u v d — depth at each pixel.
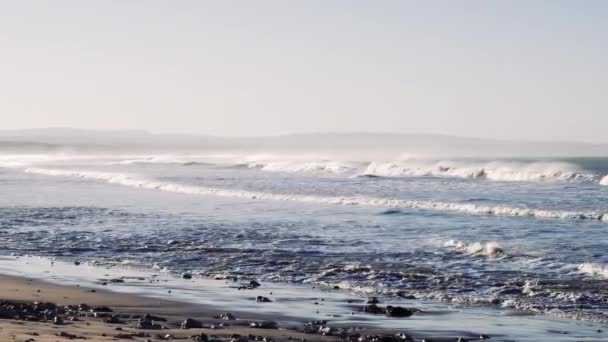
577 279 18.23
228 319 14.18
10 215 34.50
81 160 121.25
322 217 32.69
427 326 13.80
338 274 19.36
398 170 73.12
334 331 13.03
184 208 37.59
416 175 69.19
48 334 11.30
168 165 99.38
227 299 16.27
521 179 60.59
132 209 37.25
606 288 17.17
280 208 37.34
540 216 32.81
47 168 89.38
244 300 16.17
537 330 13.53
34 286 17.58
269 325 13.54
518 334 13.22
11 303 14.95
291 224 30.00
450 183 56.41
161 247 24.27
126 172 78.88
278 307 15.44
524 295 16.67
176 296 16.52
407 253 22.33
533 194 44.31
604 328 13.71
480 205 36.72
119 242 25.47
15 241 25.97
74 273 19.69
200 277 19.19
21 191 51.12
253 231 27.78
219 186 53.78
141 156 139.12
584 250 22.47
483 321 14.26
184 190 51.59
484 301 16.17
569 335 13.16
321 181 60.09
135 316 14.16
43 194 48.16
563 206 36.22
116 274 19.61
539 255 21.61
